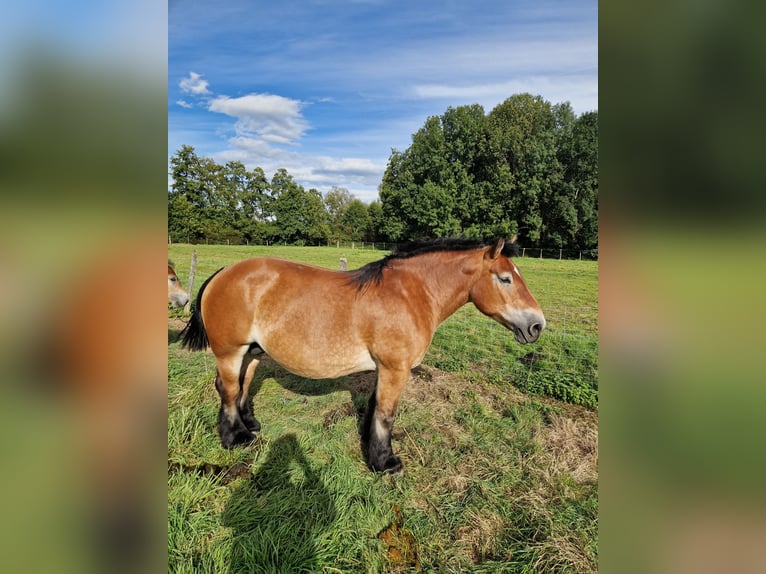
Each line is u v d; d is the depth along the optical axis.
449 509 2.71
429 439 3.52
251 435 3.37
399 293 2.87
